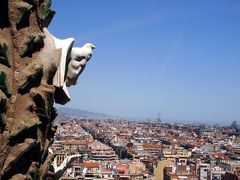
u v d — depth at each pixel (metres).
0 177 11.35
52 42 13.36
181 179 176.25
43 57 12.89
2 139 11.41
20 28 12.34
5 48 11.81
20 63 12.24
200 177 186.00
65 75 14.23
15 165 11.73
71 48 14.12
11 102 11.78
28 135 12.15
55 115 13.95
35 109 12.30
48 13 13.15
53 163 15.06
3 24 12.08
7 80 11.70
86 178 149.00
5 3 12.02
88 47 14.95
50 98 12.64
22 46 12.27
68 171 147.38
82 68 14.77
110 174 167.38
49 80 13.25
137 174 176.75
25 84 12.06
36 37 12.55
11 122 11.68
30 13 12.60
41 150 12.62
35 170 12.25
